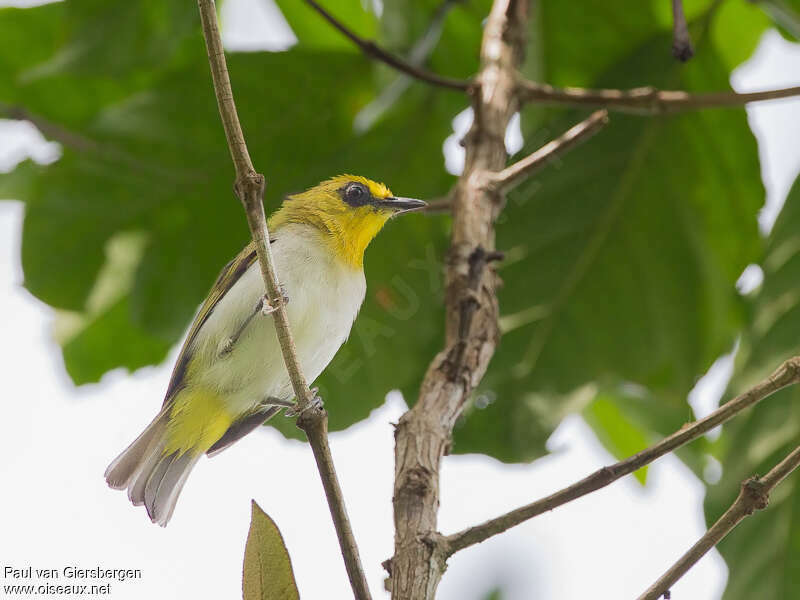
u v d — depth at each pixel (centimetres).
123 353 1095
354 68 1013
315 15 1092
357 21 1093
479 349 728
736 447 876
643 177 1002
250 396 886
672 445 557
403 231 1059
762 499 529
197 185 1028
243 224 1044
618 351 984
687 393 977
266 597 523
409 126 1055
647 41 1051
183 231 1040
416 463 637
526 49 984
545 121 1031
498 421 964
